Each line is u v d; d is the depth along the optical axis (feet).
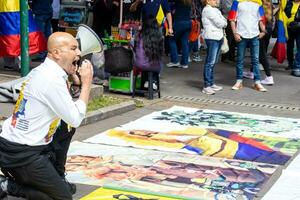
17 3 31.71
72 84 15.38
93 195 16.48
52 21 43.24
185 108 29.35
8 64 34.99
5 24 31.81
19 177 13.84
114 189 17.06
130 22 32.65
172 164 19.77
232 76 39.75
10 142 13.52
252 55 34.68
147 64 30.42
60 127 14.93
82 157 20.25
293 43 42.06
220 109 29.58
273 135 24.40
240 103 31.35
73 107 13.57
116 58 30.40
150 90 31.09
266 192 17.19
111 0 35.65
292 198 16.74
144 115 27.66
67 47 13.60
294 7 39.81
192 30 43.04
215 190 17.21
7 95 26.09
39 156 13.62
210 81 33.73
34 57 39.24
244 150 21.88
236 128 25.44
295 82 38.29
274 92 34.71
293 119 27.76
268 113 29.17
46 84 13.32
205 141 22.95
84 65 14.06
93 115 25.64
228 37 44.55
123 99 29.86
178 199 16.37
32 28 31.65
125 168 19.15
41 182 13.74
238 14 33.99
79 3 42.47
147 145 22.08
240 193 17.01
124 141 22.53
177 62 41.93
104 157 20.34
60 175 15.15
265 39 37.01
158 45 30.37
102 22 36.78
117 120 26.35
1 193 14.19
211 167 19.56
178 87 35.06
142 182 17.76
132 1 34.35
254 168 19.58
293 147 22.57
